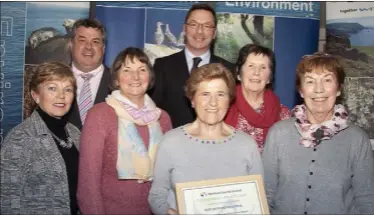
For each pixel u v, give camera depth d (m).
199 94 2.02
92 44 3.25
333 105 2.07
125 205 2.26
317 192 2.01
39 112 2.30
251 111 2.54
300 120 2.13
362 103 3.60
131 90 2.34
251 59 2.55
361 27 3.68
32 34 3.80
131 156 2.26
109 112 2.31
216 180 1.90
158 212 1.95
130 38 3.84
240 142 2.05
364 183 2.00
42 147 2.17
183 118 3.08
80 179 2.18
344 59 3.72
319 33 3.95
